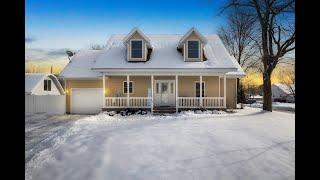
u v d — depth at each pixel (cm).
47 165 735
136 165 740
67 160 777
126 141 988
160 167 724
